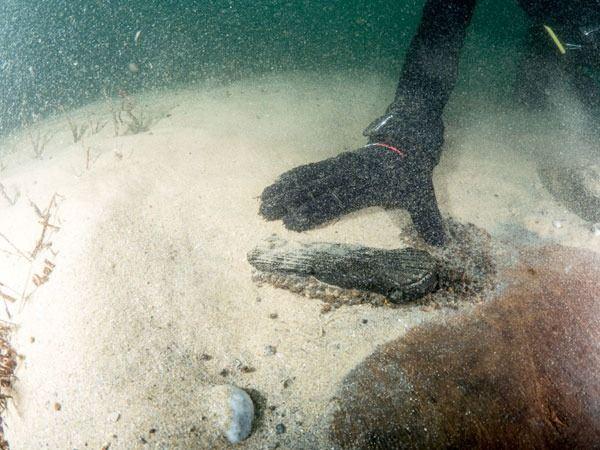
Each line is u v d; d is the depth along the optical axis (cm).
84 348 37
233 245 46
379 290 41
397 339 39
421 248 47
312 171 52
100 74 118
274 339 39
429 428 34
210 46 138
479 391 36
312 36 156
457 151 65
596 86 72
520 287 43
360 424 34
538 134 69
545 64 75
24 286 42
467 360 37
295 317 40
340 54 126
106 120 84
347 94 86
